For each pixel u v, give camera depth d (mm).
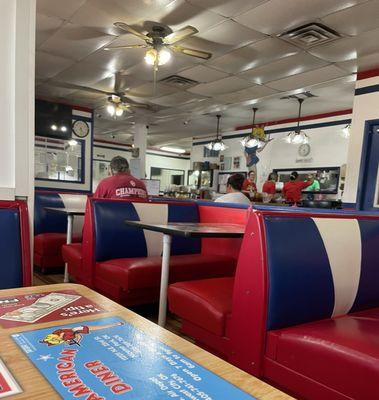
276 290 1509
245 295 1617
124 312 858
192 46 5344
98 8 4367
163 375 585
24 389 525
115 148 16312
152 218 3365
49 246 4250
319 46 5184
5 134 1623
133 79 7082
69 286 1063
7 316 807
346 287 1789
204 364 630
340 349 1281
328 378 1300
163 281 2416
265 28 4699
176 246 3479
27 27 1643
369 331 1489
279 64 5980
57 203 4836
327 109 9148
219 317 1816
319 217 1802
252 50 5434
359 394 1213
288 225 1637
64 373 575
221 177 12828
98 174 15812
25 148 1662
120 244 3105
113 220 3107
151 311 3051
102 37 5203
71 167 8992
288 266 1552
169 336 734
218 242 3588
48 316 813
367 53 5340
